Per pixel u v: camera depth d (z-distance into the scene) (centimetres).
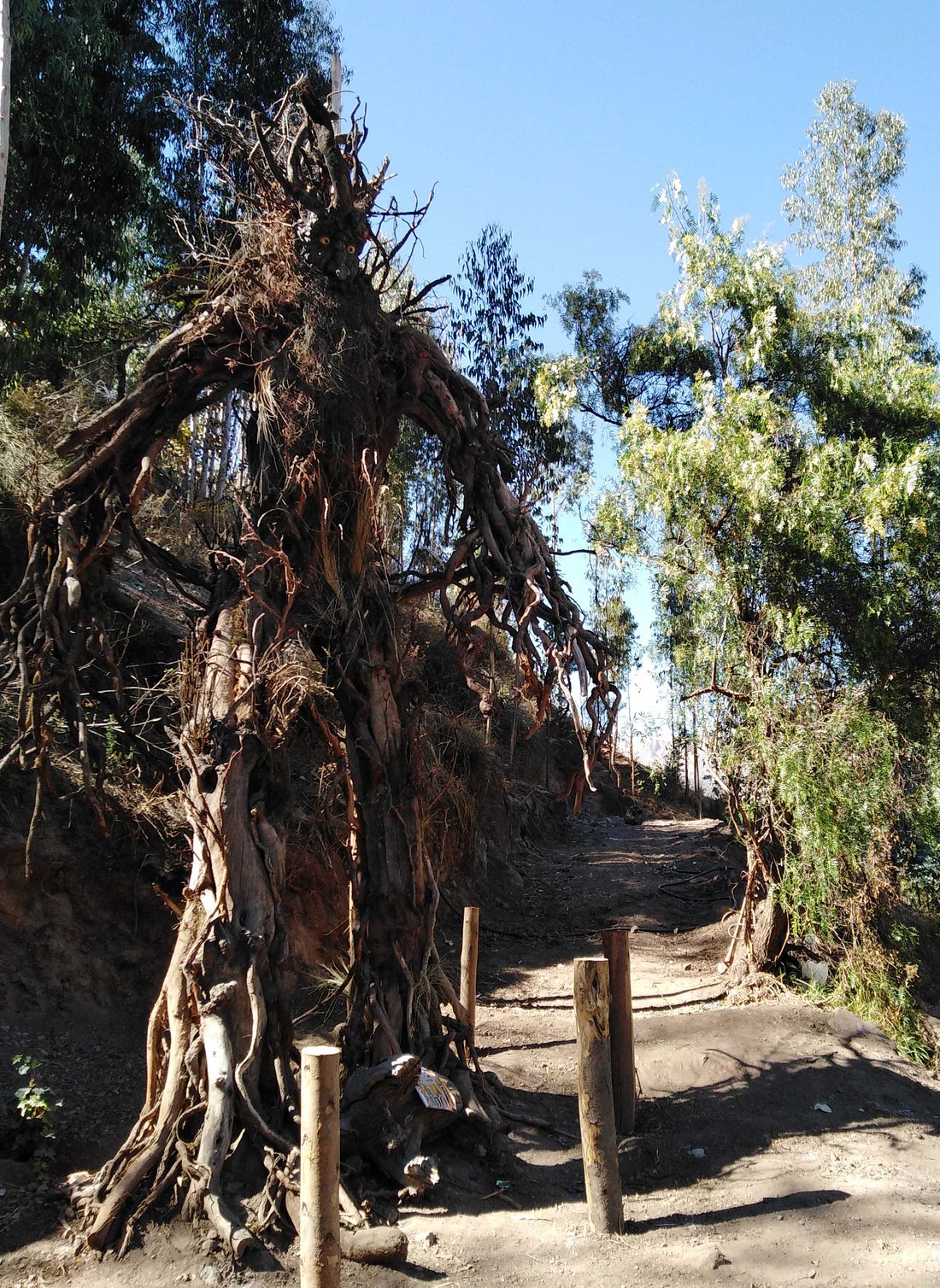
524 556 615
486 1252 427
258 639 533
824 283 1919
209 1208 417
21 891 663
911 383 1023
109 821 720
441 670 1105
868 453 931
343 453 573
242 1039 468
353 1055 533
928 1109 675
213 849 493
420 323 690
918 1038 823
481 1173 508
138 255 1499
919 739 934
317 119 598
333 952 813
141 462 559
